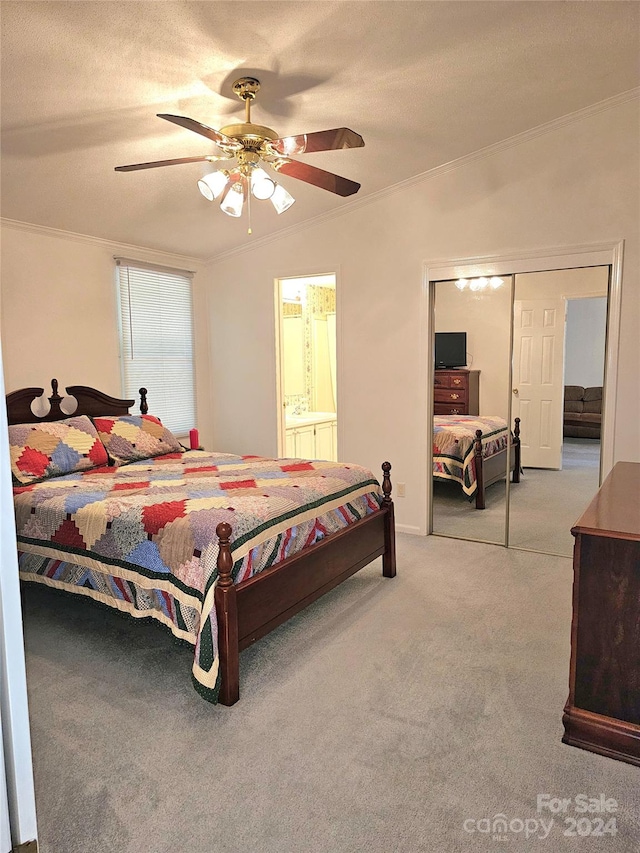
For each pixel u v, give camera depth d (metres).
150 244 4.63
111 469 3.58
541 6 2.27
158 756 1.92
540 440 3.95
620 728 1.89
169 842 1.58
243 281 5.09
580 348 3.73
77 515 2.66
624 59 2.80
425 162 3.86
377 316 4.43
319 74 2.56
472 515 4.27
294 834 1.60
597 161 3.49
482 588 3.33
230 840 1.58
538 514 4.00
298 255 4.75
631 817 1.66
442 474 4.37
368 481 3.36
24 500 2.89
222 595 2.16
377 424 4.54
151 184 3.50
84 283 4.27
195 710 2.18
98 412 4.27
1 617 0.87
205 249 4.96
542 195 3.69
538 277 3.81
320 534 2.83
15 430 3.39
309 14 2.12
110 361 4.49
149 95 2.53
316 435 6.00
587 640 1.94
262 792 1.76
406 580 3.46
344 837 1.59
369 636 2.75
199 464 3.69
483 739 2.00
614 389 3.56
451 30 2.35
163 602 2.35
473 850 1.54
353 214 4.45
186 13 2.02
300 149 2.39
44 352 4.02
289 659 2.55
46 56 2.14
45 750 1.96
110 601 2.55
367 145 3.48
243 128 2.29
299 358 6.35
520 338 3.94
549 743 1.98
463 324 4.14
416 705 2.20
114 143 2.92
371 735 2.02
